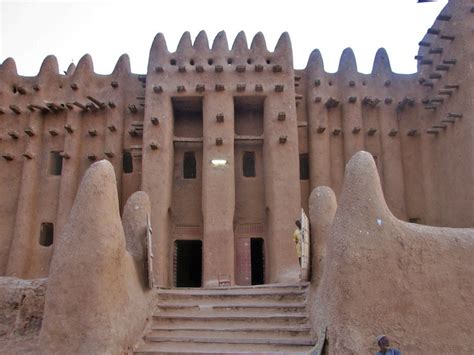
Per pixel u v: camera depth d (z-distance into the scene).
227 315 10.42
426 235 8.51
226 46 18.48
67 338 8.22
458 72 15.80
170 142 17.61
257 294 11.27
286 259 16.03
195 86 17.73
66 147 18.52
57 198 18.41
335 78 19.72
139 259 10.66
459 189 15.80
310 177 18.61
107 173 9.38
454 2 16.14
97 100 18.55
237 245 17.58
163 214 16.38
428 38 18.16
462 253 8.42
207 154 17.12
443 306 8.16
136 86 19.47
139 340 9.51
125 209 11.52
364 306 8.00
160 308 10.88
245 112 19.12
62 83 19.50
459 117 15.84
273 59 18.30
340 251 8.30
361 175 8.83
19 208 18.03
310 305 10.13
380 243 8.31
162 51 18.14
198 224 17.80
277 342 9.25
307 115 19.31
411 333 7.98
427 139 18.27
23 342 10.48
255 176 18.30
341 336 7.87
